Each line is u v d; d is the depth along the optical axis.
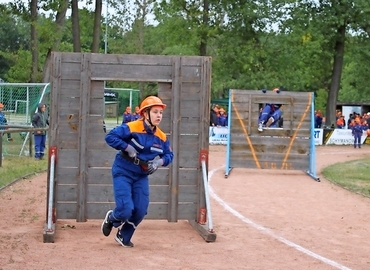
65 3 34.44
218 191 14.67
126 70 9.80
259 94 19.09
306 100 19.06
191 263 7.72
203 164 9.92
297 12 42.81
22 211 11.20
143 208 8.44
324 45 45.25
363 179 18.45
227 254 8.32
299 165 19.12
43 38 34.69
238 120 19.12
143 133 8.30
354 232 10.25
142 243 8.86
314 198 14.15
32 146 22.39
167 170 10.02
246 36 43.16
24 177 16.08
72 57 9.71
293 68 46.16
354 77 61.59
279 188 15.77
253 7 41.78
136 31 55.94
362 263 8.08
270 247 8.87
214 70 44.75
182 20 39.78
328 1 43.25
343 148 35.94
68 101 9.73
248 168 19.98
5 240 8.73
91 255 7.98
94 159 9.82
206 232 9.19
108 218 8.65
